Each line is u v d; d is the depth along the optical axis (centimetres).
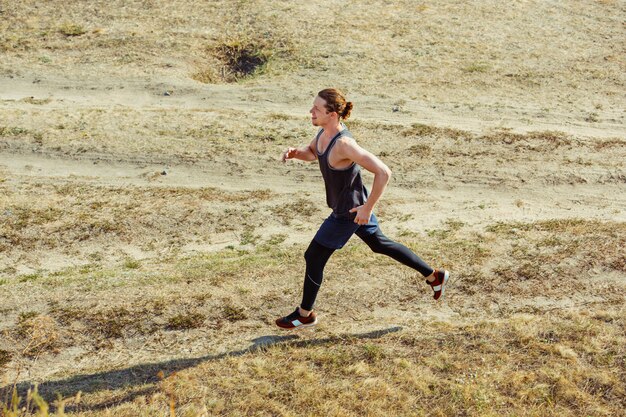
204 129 1236
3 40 1606
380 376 511
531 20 1794
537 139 1214
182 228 934
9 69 1488
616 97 1429
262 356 543
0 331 590
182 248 887
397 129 1244
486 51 1620
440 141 1206
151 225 938
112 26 1691
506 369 517
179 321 605
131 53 1573
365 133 1229
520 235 823
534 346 547
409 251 546
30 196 1007
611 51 1644
